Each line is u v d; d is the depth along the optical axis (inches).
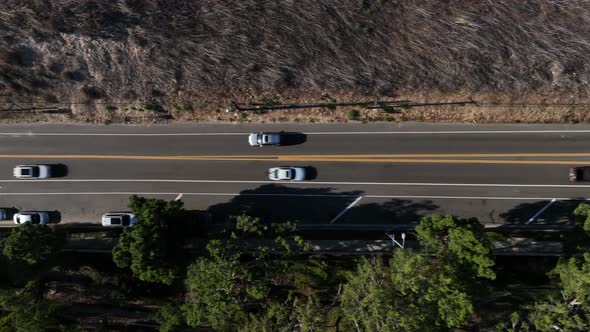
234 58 1599.4
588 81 1563.7
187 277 1627.7
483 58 1576.0
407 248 1498.5
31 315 1544.0
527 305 1449.3
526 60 1567.4
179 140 1697.8
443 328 1595.7
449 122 1652.3
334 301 1541.6
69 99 1664.6
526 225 1643.7
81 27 1589.6
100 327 1787.6
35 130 1707.7
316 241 1679.4
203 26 1601.9
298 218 1686.8
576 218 1451.8
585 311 1312.7
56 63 1627.7
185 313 1551.4
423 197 1664.6
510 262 1638.8
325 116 1662.2
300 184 1684.3
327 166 1678.2
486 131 1648.6
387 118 1653.5
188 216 1616.6
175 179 1702.8
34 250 1496.1
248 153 1691.7
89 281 1733.5
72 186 1715.1
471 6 1579.7
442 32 1579.7
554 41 1565.0
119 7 1588.3
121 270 1715.1
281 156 1686.8
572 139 1627.7
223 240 1608.0
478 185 1652.3
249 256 1674.5
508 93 1590.8
